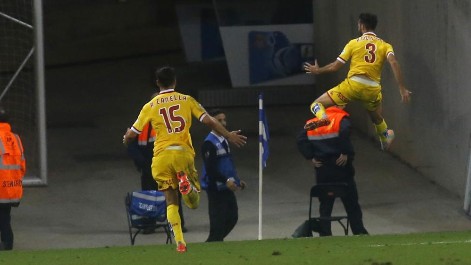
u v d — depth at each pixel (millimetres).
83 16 95062
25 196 55594
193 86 79312
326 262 32031
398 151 62125
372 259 32281
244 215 51750
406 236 39781
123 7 98500
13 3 80812
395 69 43438
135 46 93750
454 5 53688
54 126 71875
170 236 44531
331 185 43156
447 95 55188
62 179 58938
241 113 74188
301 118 72812
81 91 82625
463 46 53000
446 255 32656
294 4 76125
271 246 36688
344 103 44625
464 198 52562
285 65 76062
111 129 71125
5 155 42625
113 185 57906
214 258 33531
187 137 34156
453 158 54875
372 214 51969
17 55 80062
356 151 63969
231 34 75812
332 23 71500
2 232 43125
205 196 55750
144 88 82812
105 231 49531
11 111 72938
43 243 47094
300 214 51875
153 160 34312
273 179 58875
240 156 63781
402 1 60281
